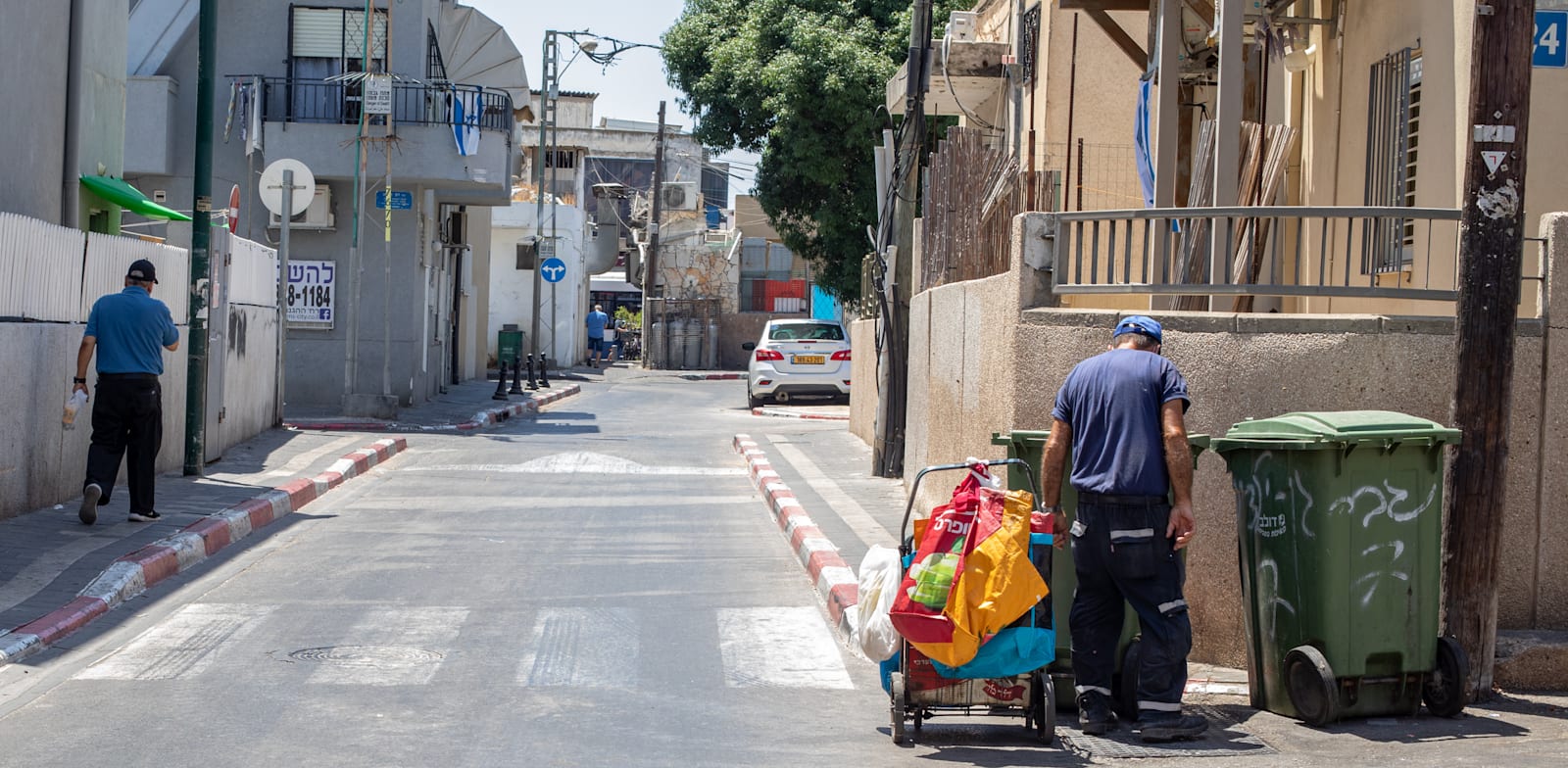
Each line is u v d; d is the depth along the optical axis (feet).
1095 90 58.18
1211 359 26.89
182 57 81.25
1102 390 22.50
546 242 146.00
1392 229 34.22
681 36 119.75
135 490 38.55
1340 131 37.93
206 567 35.65
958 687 22.07
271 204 66.39
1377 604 23.04
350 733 21.72
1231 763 20.97
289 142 79.46
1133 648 23.62
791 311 194.08
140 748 20.71
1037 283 29.25
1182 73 45.62
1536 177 30.04
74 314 42.60
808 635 29.40
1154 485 22.07
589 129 231.09
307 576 34.81
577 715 23.06
